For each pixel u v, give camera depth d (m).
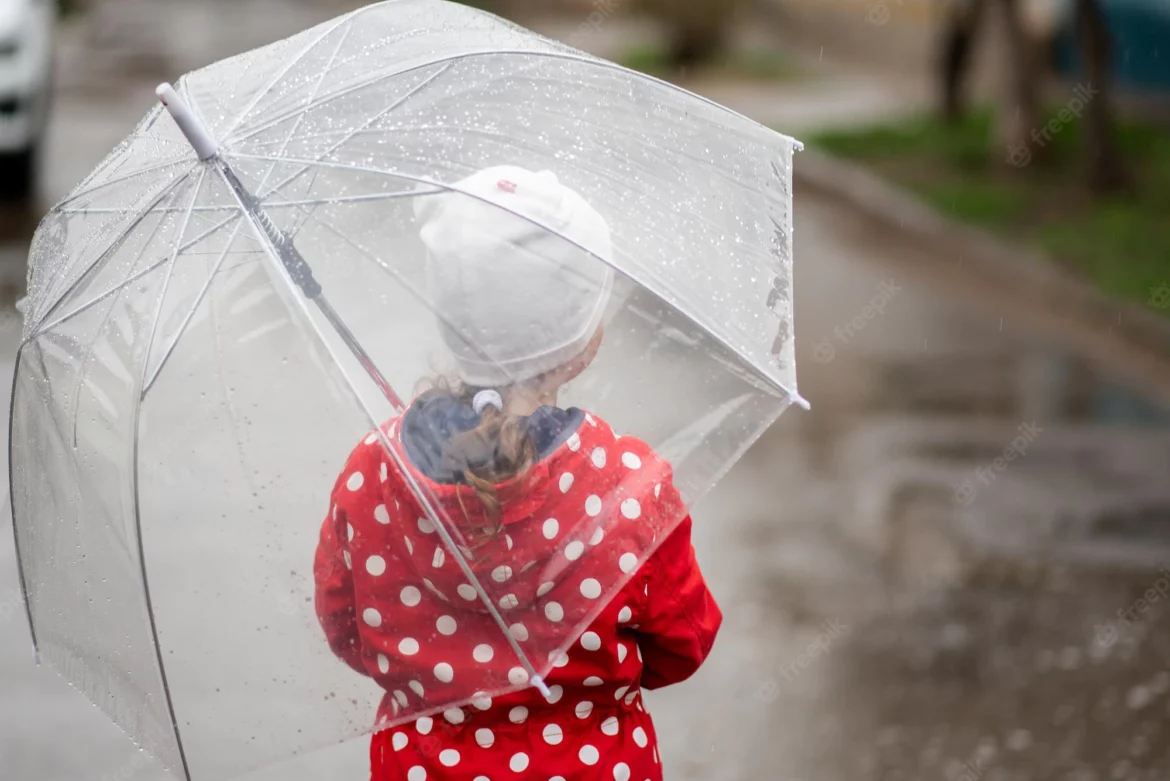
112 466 2.04
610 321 2.11
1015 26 14.09
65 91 20.38
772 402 2.13
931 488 6.52
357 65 2.17
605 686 2.12
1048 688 4.64
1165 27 17.81
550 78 2.28
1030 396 8.11
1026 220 12.45
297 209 2.02
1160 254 11.16
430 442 1.98
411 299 2.00
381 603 2.04
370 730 2.06
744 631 5.08
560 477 2.00
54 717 4.43
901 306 10.33
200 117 2.10
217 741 2.07
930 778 4.12
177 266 2.03
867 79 21.81
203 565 2.04
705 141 2.38
